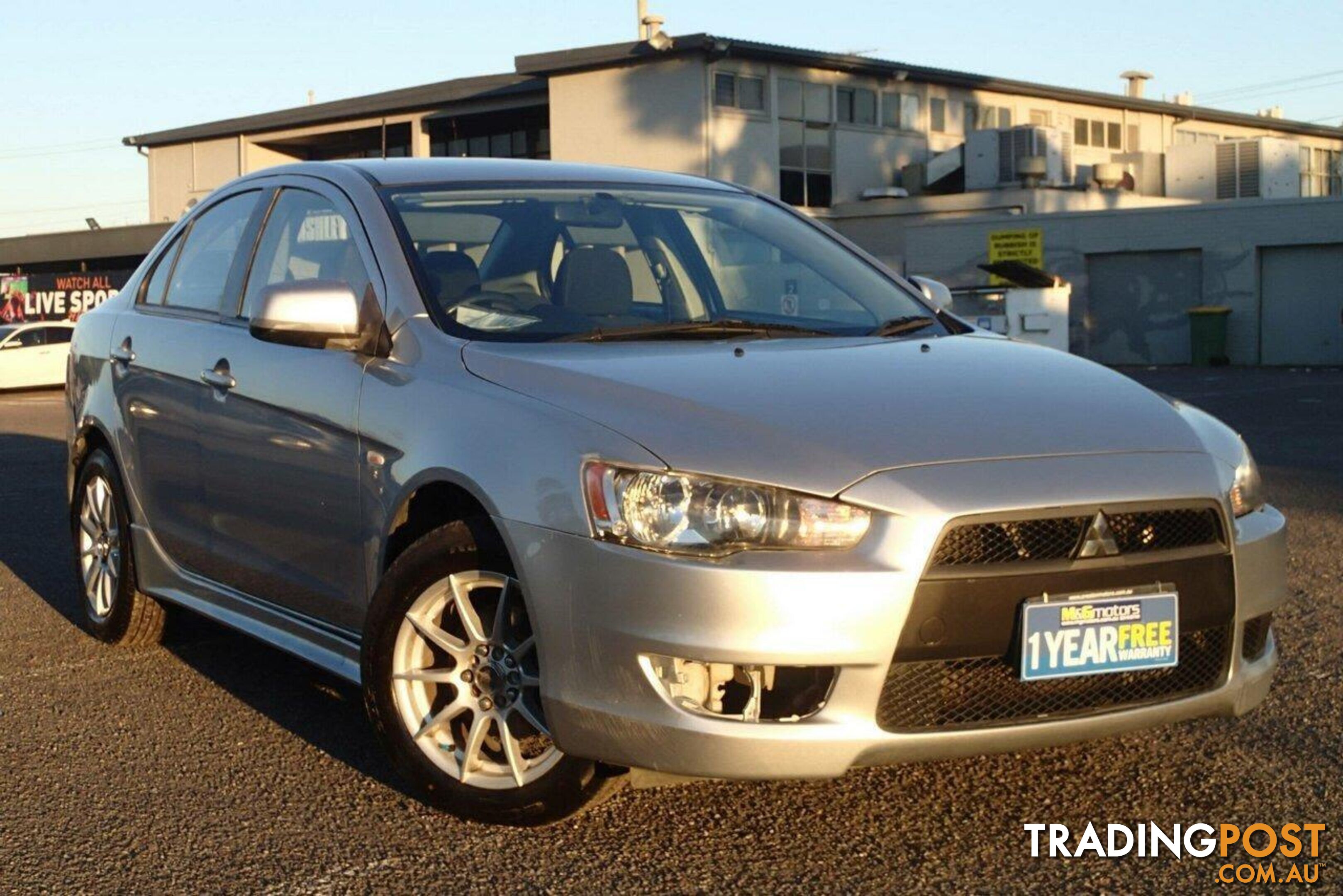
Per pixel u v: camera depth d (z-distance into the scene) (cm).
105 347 537
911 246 3350
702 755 306
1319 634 527
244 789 382
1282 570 352
